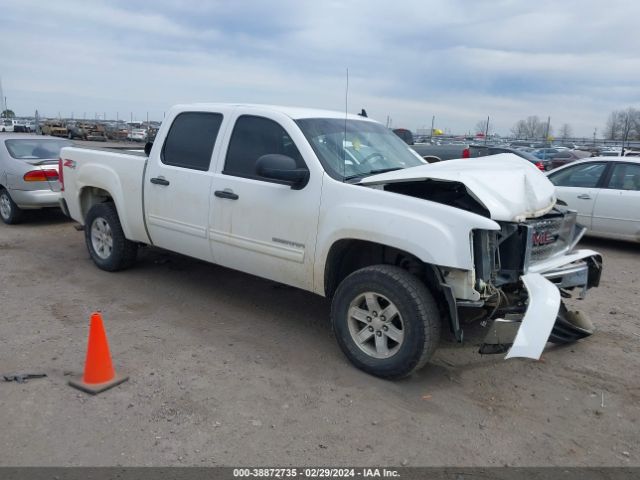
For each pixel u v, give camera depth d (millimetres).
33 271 6664
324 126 4902
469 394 4008
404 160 5234
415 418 3641
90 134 41156
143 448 3195
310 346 4719
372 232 4012
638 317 5801
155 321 5156
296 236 4527
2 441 3211
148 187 5746
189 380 4027
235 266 5129
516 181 4160
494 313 4082
